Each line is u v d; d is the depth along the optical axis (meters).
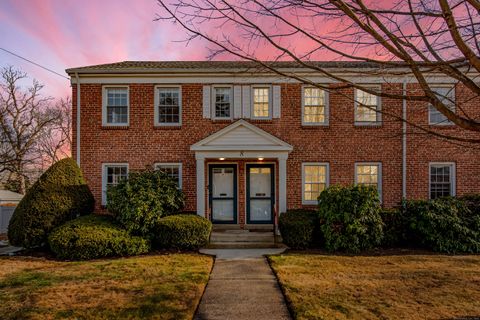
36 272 7.25
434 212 9.52
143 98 12.25
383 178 12.05
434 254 8.88
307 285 6.20
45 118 28.69
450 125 12.02
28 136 26.89
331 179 12.05
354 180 12.06
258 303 5.43
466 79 3.12
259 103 12.33
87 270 7.37
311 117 12.29
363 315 4.80
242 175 12.34
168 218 9.63
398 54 3.19
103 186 12.03
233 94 12.27
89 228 8.95
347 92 12.15
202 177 11.23
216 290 6.07
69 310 5.08
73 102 12.21
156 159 12.09
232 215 12.42
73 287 6.17
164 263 7.99
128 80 12.26
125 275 6.94
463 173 12.05
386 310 4.98
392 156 12.09
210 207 12.41
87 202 10.38
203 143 11.30
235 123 11.43
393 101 11.96
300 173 12.06
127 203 9.34
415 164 12.08
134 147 12.12
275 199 12.30
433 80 11.50
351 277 6.72
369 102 12.07
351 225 9.05
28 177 26.39
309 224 9.50
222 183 12.50
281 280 6.52
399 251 9.26
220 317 4.89
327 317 4.73
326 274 6.94
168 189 10.23
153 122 12.18
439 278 6.62
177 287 6.11
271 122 12.16
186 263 7.98
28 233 9.16
